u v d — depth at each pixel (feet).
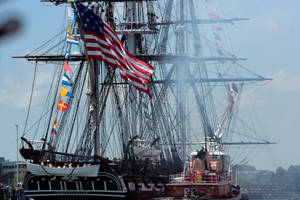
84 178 545.44
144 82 600.39
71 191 555.28
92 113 565.94
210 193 581.12
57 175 541.75
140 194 592.19
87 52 547.90
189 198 560.61
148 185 617.62
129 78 585.22
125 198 552.41
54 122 600.39
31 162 552.41
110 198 550.77
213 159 630.33
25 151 545.44
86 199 555.69
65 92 590.14
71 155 554.05
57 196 558.56
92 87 566.36
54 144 615.16
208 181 584.81
